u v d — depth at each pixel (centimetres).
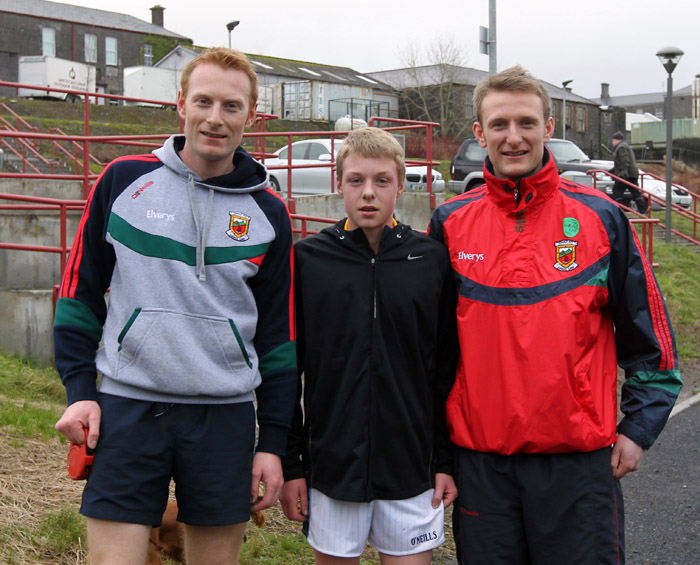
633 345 259
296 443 273
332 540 259
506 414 248
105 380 235
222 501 233
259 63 4169
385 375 256
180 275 232
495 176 265
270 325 254
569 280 250
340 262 263
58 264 833
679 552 417
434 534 263
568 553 244
